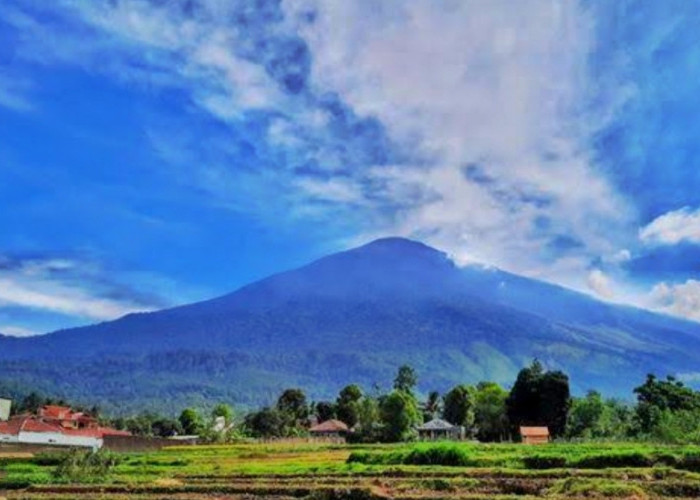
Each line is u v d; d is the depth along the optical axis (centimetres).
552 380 11038
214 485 4697
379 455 6378
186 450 9919
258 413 15762
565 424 10975
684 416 9400
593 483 4162
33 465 6675
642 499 3803
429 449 6000
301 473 5462
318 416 17225
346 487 4203
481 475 4831
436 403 16338
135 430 15625
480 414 12350
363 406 12862
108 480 5303
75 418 13025
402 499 3872
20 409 17200
